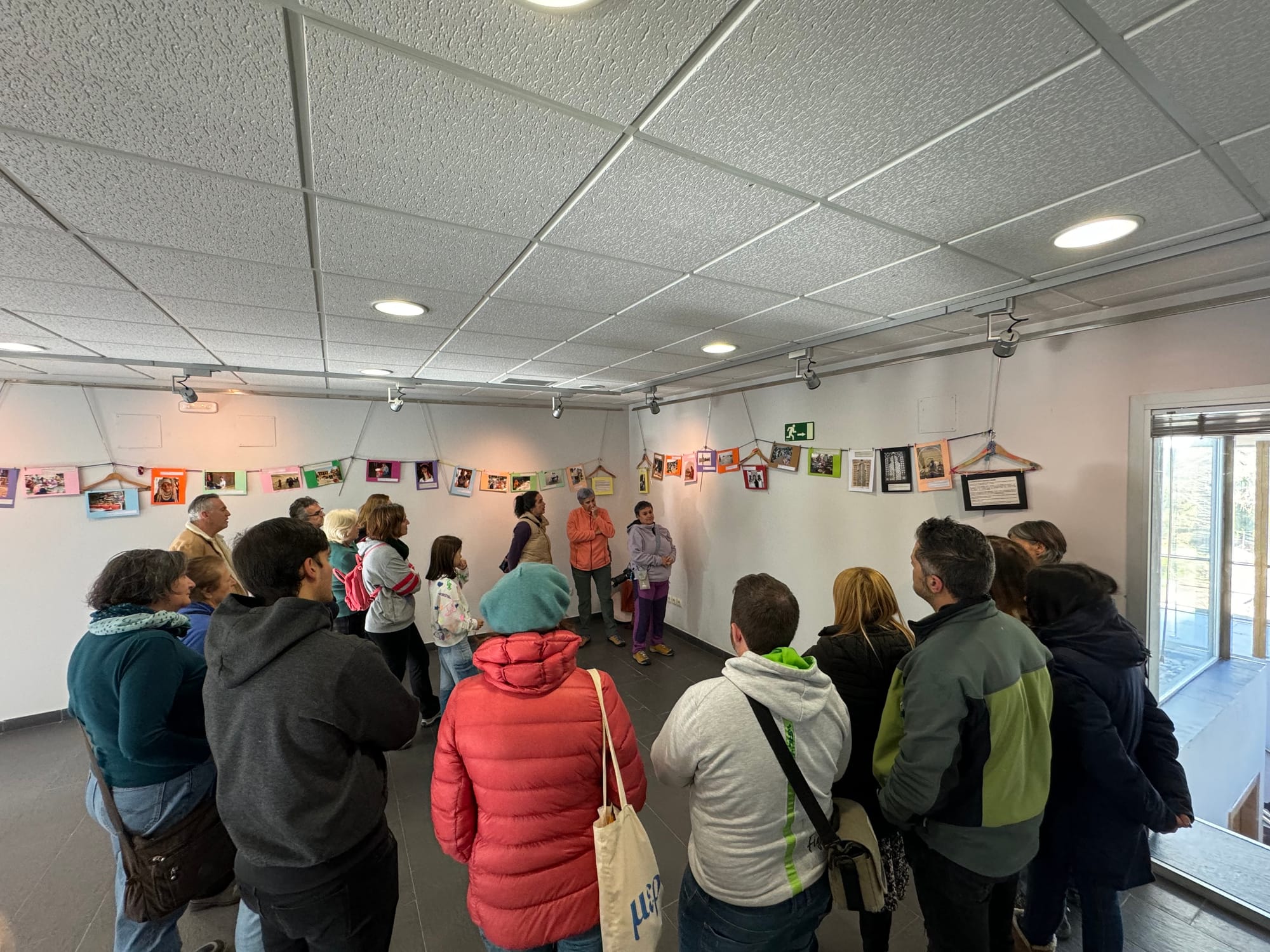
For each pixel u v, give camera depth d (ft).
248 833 3.40
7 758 9.09
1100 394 6.59
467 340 7.82
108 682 4.00
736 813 3.43
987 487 7.72
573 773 3.30
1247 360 5.45
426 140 2.92
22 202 3.44
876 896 3.44
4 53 2.14
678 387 13.42
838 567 10.22
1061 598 4.63
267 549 3.62
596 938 3.46
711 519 13.60
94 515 10.71
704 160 3.19
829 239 4.41
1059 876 4.63
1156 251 4.74
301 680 3.35
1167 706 7.51
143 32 2.09
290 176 3.25
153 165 3.07
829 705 3.66
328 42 2.20
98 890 6.11
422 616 14.21
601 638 15.23
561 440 16.11
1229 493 7.91
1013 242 4.53
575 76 2.45
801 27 2.17
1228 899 5.69
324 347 8.09
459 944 5.41
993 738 3.68
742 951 3.42
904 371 8.93
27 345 7.64
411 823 7.32
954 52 2.33
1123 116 2.78
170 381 10.98
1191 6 2.07
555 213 3.86
